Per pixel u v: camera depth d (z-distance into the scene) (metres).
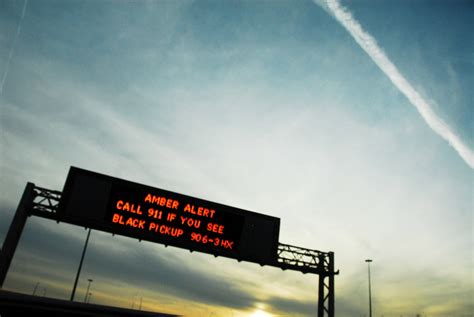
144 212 15.12
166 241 15.02
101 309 8.09
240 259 16.34
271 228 17.17
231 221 16.50
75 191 14.68
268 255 16.78
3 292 7.45
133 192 15.30
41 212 14.27
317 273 18.00
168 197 15.70
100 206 14.70
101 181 15.09
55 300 7.85
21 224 13.98
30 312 7.63
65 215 14.27
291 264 17.36
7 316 7.47
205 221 15.97
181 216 15.62
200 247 15.48
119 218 14.70
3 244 13.34
